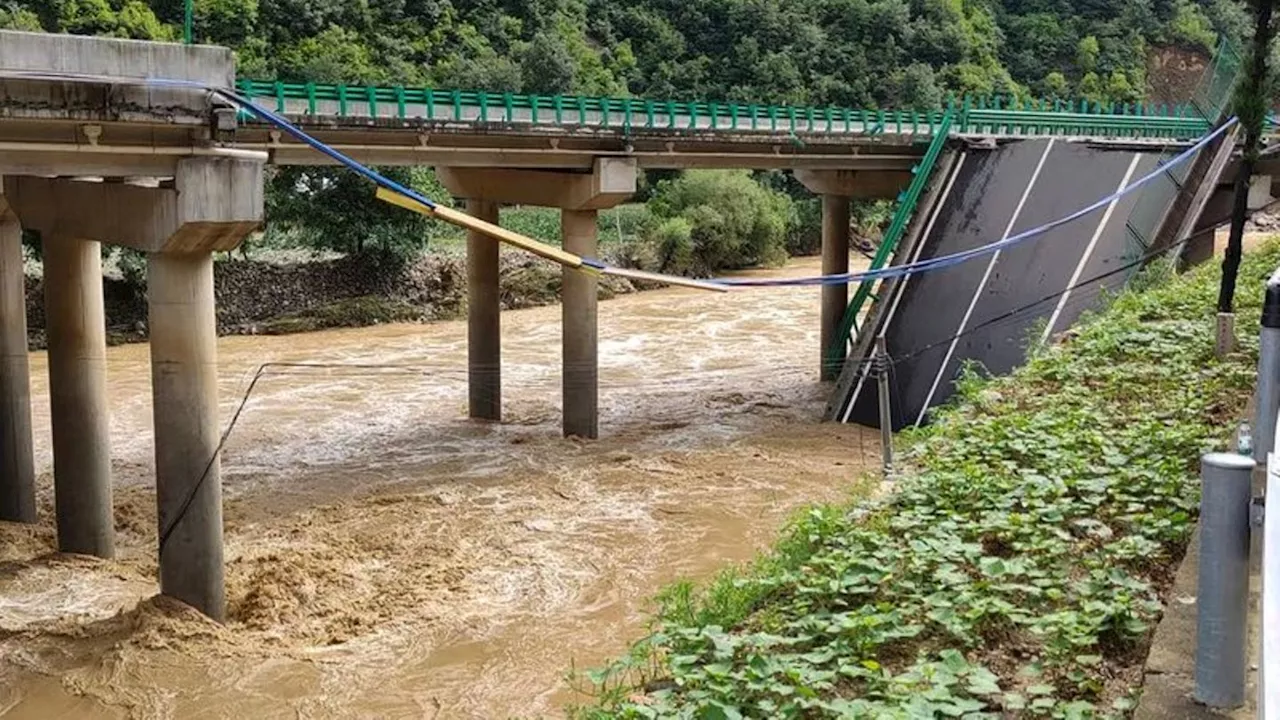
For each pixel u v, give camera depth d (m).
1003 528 11.28
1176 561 10.08
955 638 9.08
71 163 18.03
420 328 54.50
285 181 57.38
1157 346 19.62
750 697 8.21
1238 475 6.71
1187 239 32.03
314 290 56.78
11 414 23.84
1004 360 33.19
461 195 35.66
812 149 38.25
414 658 18.12
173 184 19.17
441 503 26.61
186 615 19.08
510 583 21.45
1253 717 6.75
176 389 19.12
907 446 18.81
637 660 9.56
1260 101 20.22
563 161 31.89
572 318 33.00
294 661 18.00
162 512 19.38
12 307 23.58
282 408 36.53
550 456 30.98
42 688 16.94
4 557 22.28
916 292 36.81
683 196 75.38
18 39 16.64
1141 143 35.50
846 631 9.17
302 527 24.75
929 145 40.97
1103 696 7.88
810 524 13.03
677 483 28.23
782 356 45.97
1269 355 8.97
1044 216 36.06
